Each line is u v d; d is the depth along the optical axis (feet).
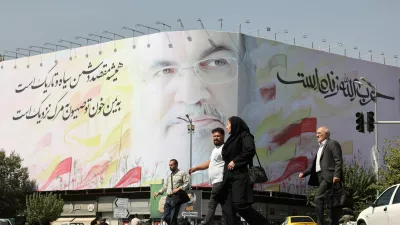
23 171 372.79
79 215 376.07
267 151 354.13
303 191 368.07
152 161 342.44
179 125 339.36
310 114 375.66
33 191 384.68
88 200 374.22
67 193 378.73
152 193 331.77
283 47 366.84
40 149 387.96
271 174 354.95
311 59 379.96
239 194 50.19
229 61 344.69
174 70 344.08
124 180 349.82
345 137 391.86
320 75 383.65
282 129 361.71
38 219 346.13
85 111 371.76
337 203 61.77
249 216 50.44
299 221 219.61
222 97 341.62
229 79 343.46
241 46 348.59
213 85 341.62
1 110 408.67
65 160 376.68
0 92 410.72
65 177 374.43
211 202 57.77
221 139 57.88
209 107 339.77
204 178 334.24
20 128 399.03
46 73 393.29
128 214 163.12
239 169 50.60
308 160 371.97
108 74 365.20
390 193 85.35
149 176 341.82
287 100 365.40
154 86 347.15
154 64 348.59
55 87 387.75
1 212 360.48
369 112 174.50
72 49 383.24
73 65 382.22
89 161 366.02
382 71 419.13
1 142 406.00
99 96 367.66
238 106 344.49
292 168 364.17
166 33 347.77
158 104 344.90
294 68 370.94
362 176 305.12
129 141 351.67
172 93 343.26
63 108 382.22
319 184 65.00
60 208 353.51
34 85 397.39
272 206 370.32
